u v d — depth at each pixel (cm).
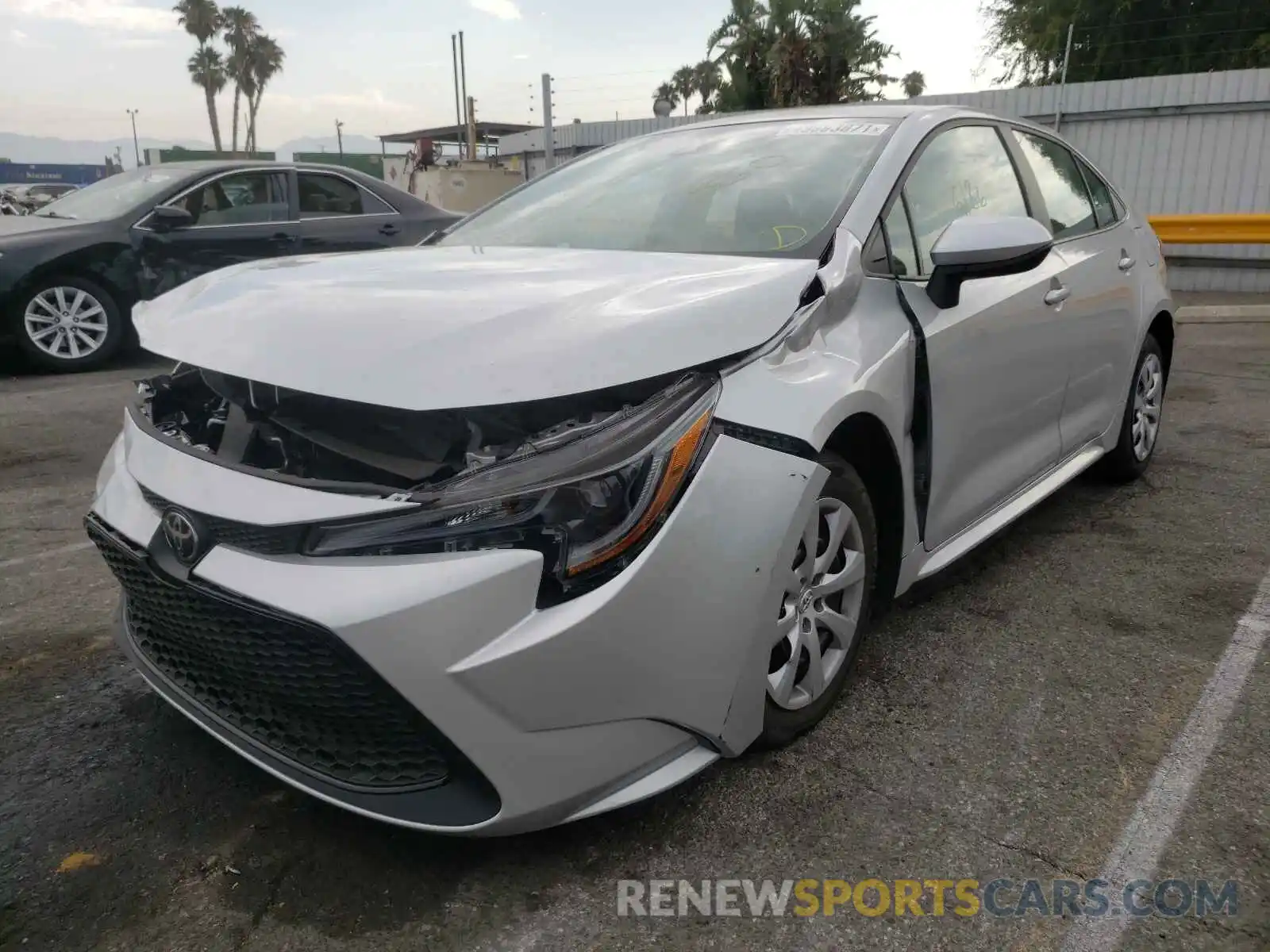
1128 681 277
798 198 277
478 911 190
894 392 246
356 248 859
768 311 218
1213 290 1197
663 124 1817
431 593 175
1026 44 2638
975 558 372
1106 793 226
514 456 182
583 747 188
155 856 207
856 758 239
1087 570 358
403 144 4519
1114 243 407
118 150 5384
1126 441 434
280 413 204
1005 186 338
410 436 193
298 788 195
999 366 301
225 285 244
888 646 299
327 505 182
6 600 339
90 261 752
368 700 182
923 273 278
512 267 243
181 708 219
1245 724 254
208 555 192
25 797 227
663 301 210
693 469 194
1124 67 2359
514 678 178
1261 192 1220
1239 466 483
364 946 182
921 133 300
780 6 2317
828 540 237
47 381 730
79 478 484
